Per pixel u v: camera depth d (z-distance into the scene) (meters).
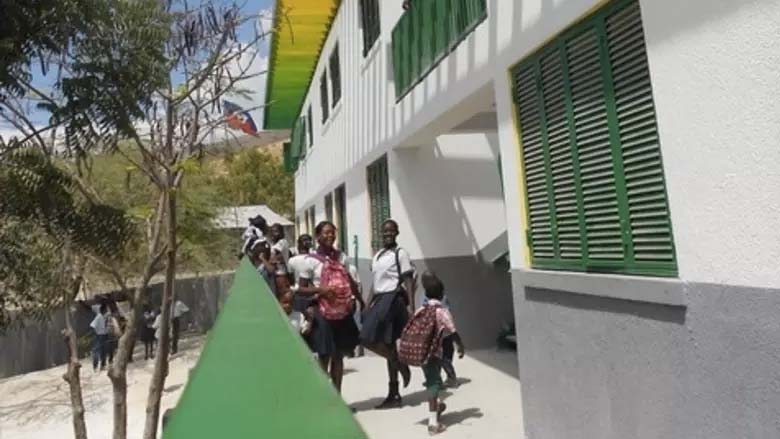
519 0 3.97
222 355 1.05
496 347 7.45
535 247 3.92
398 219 7.44
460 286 7.46
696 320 2.53
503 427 4.65
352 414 0.92
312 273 5.27
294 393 0.95
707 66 2.41
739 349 2.31
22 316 3.32
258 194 36.53
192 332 19.17
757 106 2.18
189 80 3.25
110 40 2.55
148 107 2.71
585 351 3.35
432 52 5.76
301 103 18.47
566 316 3.54
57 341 16.52
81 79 2.43
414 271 5.66
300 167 19.69
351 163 10.20
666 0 2.65
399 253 5.57
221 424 0.88
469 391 5.74
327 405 0.93
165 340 3.08
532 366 3.95
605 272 3.17
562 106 3.53
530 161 3.94
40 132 2.59
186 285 19.50
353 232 10.10
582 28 3.29
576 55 3.37
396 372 5.55
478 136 7.80
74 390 3.09
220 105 3.48
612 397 3.11
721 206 2.37
